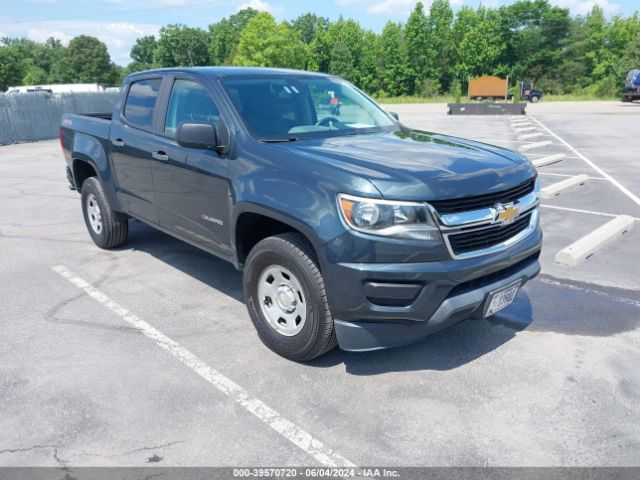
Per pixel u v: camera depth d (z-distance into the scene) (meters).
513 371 3.63
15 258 6.02
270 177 3.56
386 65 83.31
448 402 3.28
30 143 20.28
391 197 3.06
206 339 4.10
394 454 2.84
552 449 2.87
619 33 77.12
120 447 2.90
